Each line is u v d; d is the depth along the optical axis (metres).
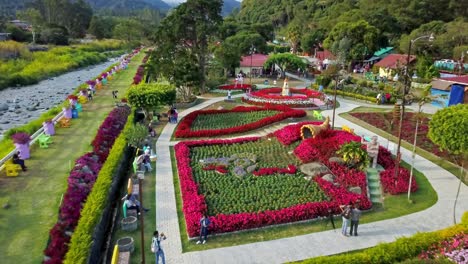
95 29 153.75
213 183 22.14
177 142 30.61
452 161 25.92
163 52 45.91
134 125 31.08
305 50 99.31
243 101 44.81
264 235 17.34
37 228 17.39
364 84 52.69
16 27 112.88
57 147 28.84
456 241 14.64
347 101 46.41
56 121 34.88
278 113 37.16
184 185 21.30
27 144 26.05
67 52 100.88
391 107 42.84
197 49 49.41
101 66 98.31
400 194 21.38
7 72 67.56
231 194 20.78
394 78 50.22
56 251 14.98
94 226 16.42
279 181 22.45
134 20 156.50
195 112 38.03
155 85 38.44
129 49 136.75
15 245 16.06
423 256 13.95
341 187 21.36
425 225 18.20
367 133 32.09
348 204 18.83
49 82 68.50
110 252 16.50
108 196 20.12
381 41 77.12
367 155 23.14
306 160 24.80
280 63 63.06
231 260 15.41
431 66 53.94
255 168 24.27
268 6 174.00
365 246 16.48
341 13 105.94
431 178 23.52
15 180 22.58
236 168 23.86
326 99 42.81
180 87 46.03
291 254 15.84
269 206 19.39
